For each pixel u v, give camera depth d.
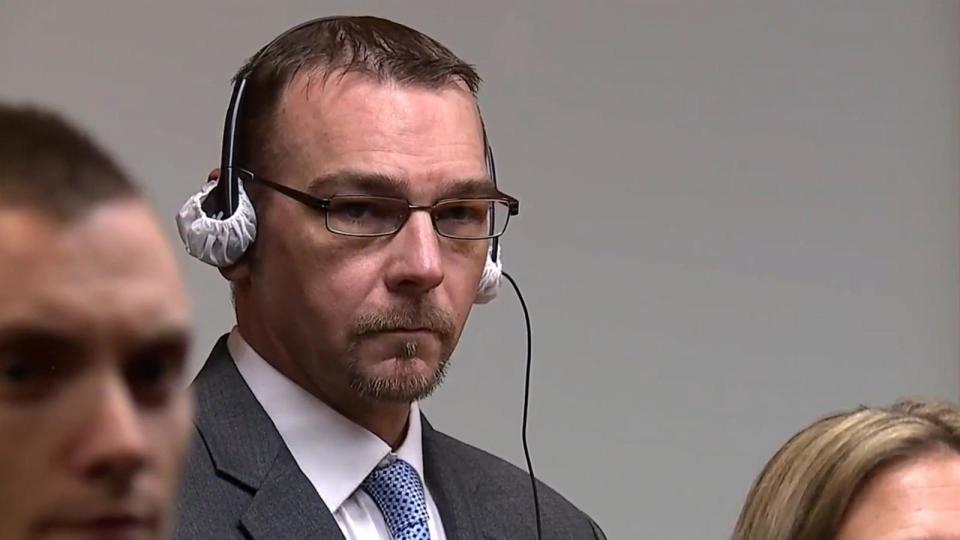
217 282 7.22
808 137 8.42
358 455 4.63
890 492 4.15
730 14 8.41
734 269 8.27
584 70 8.20
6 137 1.35
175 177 7.54
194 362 1.39
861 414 4.41
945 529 4.06
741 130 8.36
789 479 4.32
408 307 4.45
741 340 8.23
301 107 4.55
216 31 7.70
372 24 4.78
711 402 8.16
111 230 1.29
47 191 1.29
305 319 4.52
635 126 8.23
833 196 8.41
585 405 8.00
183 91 7.61
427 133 4.53
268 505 4.36
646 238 8.18
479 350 7.87
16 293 1.25
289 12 7.82
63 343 1.26
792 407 8.24
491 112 8.05
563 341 8.01
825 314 8.34
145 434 1.28
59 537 1.25
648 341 8.12
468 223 4.63
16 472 1.25
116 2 7.56
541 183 8.08
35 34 7.43
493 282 5.16
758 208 8.34
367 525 4.61
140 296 1.29
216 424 4.53
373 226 4.48
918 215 8.48
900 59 8.54
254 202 4.66
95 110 7.47
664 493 8.04
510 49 8.12
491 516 4.98
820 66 8.47
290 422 4.62
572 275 8.06
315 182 4.47
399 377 4.46
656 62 8.30
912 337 8.41
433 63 4.68
